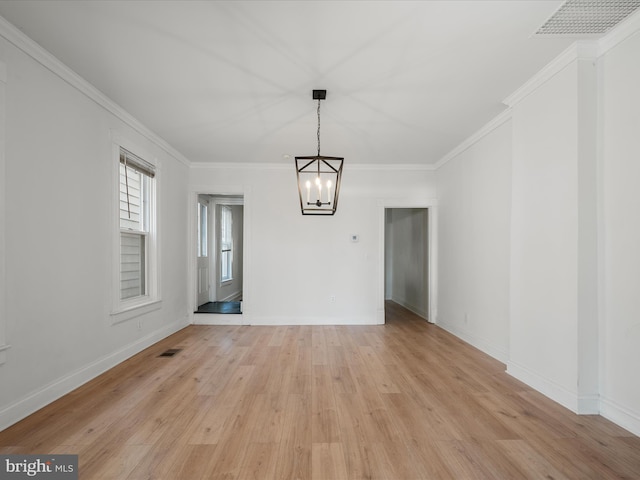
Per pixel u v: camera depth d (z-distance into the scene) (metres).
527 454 1.98
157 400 2.68
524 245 3.06
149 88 3.07
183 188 5.27
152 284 4.34
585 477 1.78
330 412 2.49
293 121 3.80
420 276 6.26
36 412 2.44
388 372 3.33
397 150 4.89
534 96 2.92
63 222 2.73
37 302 2.47
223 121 3.81
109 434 2.17
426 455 1.97
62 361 2.73
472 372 3.33
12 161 2.27
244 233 5.57
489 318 3.90
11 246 2.26
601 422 2.34
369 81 2.92
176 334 4.84
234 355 3.86
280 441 2.11
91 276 3.08
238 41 2.38
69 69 2.74
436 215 5.59
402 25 2.20
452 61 2.62
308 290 5.57
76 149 2.88
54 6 2.04
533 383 2.93
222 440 2.12
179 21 2.17
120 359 3.57
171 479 1.76
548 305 2.76
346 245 5.61
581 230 2.45
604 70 2.42
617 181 2.33
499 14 2.10
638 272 2.18
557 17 2.14
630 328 2.23
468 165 4.42
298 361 3.66
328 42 2.38
